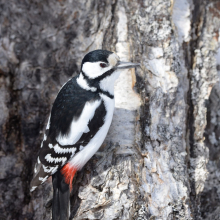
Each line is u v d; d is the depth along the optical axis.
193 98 8.35
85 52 8.83
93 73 7.33
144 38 8.12
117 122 7.70
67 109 7.30
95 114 7.21
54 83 8.91
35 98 8.81
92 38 8.77
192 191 7.95
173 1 8.43
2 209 8.40
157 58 7.98
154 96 7.68
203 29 8.92
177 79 7.88
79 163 7.31
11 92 8.77
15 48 8.91
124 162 7.16
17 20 9.05
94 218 6.72
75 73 8.87
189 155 8.16
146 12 8.31
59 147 7.21
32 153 8.69
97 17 8.78
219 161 9.15
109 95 7.45
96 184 7.04
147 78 7.82
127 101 7.85
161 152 7.31
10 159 8.57
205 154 8.20
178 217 6.88
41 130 8.75
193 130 8.28
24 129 8.72
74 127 7.18
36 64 8.93
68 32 9.01
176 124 7.70
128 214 6.71
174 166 7.29
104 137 7.38
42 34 9.07
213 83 8.54
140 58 8.02
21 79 8.84
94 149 7.32
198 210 7.94
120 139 7.49
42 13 9.16
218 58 9.21
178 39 8.41
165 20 8.23
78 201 7.02
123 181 6.95
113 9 8.59
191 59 8.71
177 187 7.07
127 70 8.12
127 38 8.38
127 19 8.48
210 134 9.23
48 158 7.25
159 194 6.96
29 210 8.41
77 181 7.37
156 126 7.48
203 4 9.00
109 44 8.45
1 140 8.56
